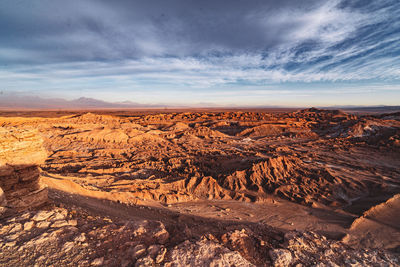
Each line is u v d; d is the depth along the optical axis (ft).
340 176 151.23
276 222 90.74
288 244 32.65
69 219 28.07
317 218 96.73
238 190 128.67
